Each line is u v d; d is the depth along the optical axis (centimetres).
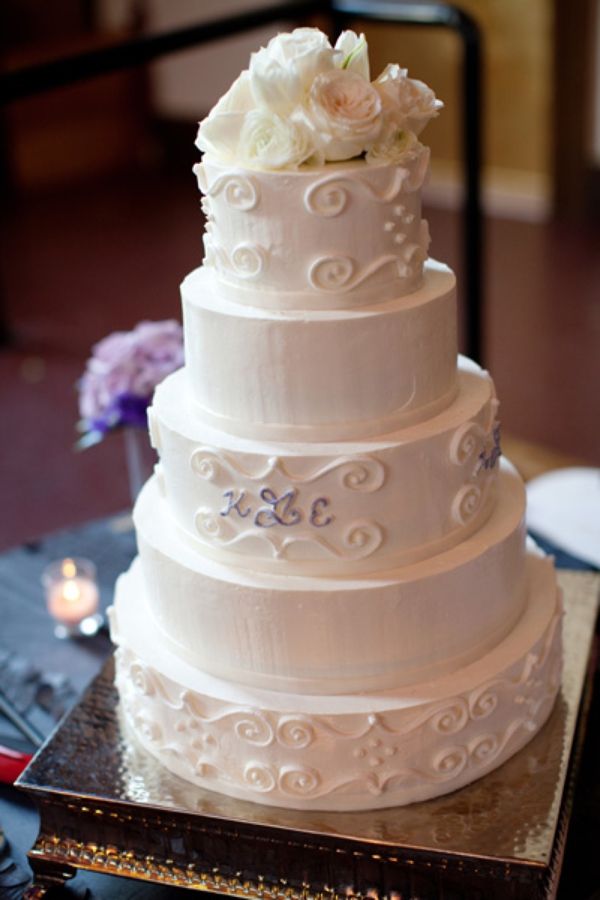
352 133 146
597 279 589
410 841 161
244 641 167
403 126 152
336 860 165
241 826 167
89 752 184
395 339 157
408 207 156
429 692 166
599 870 180
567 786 176
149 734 180
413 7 344
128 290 608
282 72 146
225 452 160
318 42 148
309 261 154
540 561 197
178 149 821
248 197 152
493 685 168
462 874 161
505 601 175
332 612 161
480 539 170
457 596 166
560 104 657
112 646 235
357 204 151
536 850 158
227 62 766
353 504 159
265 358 157
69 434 470
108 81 801
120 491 428
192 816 169
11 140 779
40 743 206
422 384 162
